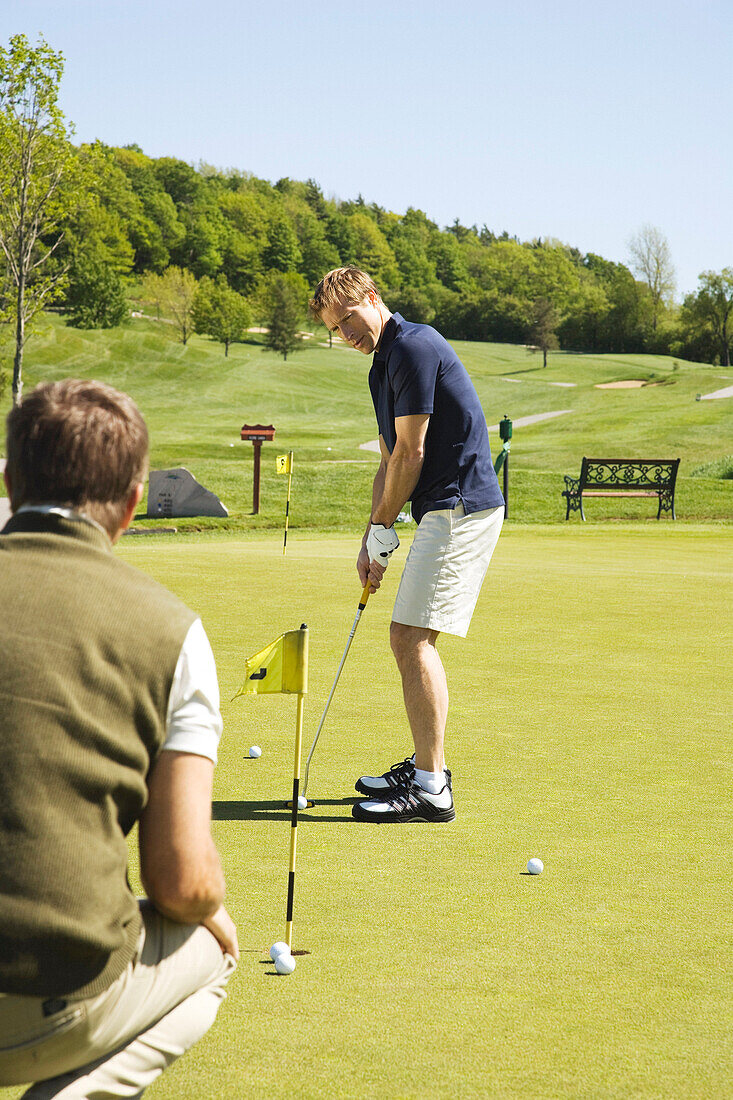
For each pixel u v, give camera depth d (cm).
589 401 5150
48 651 154
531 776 421
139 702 158
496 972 251
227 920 184
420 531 398
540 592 923
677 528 1728
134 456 173
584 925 279
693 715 517
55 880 149
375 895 299
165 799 162
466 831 358
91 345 7406
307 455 3366
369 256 15325
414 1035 219
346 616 781
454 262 16575
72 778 151
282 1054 211
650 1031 222
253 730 487
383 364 412
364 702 540
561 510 2025
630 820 368
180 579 951
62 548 163
